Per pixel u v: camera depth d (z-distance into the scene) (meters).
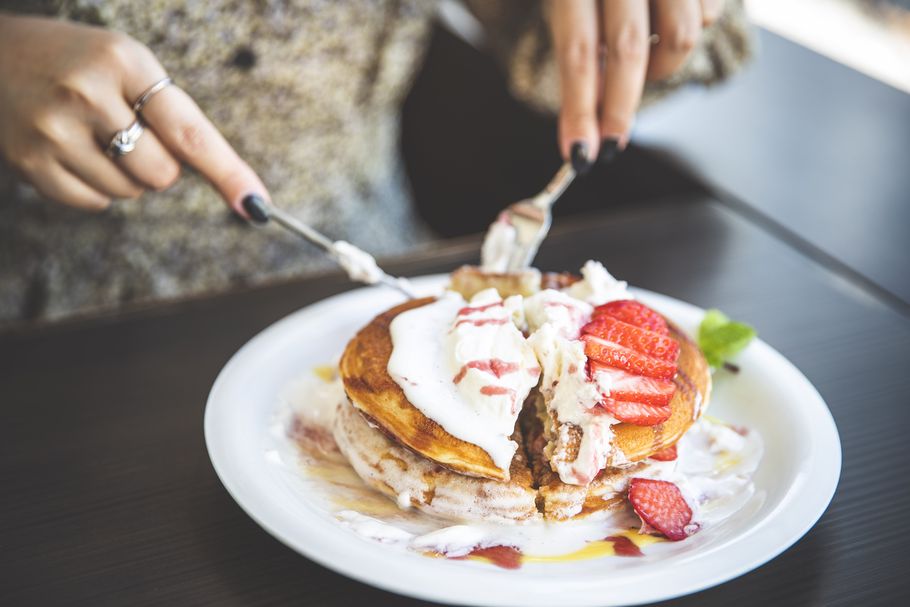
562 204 0.90
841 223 0.72
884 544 0.45
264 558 0.44
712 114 0.89
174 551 0.44
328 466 0.48
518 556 0.44
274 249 0.81
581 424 0.46
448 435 0.45
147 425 0.51
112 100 0.54
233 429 0.47
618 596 0.40
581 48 0.60
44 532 0.45
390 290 0.59
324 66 0.76
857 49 1.12
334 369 0.54
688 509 0.45
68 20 0.66
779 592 0.42
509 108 0.92
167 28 0.68
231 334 0.58
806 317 0.61
